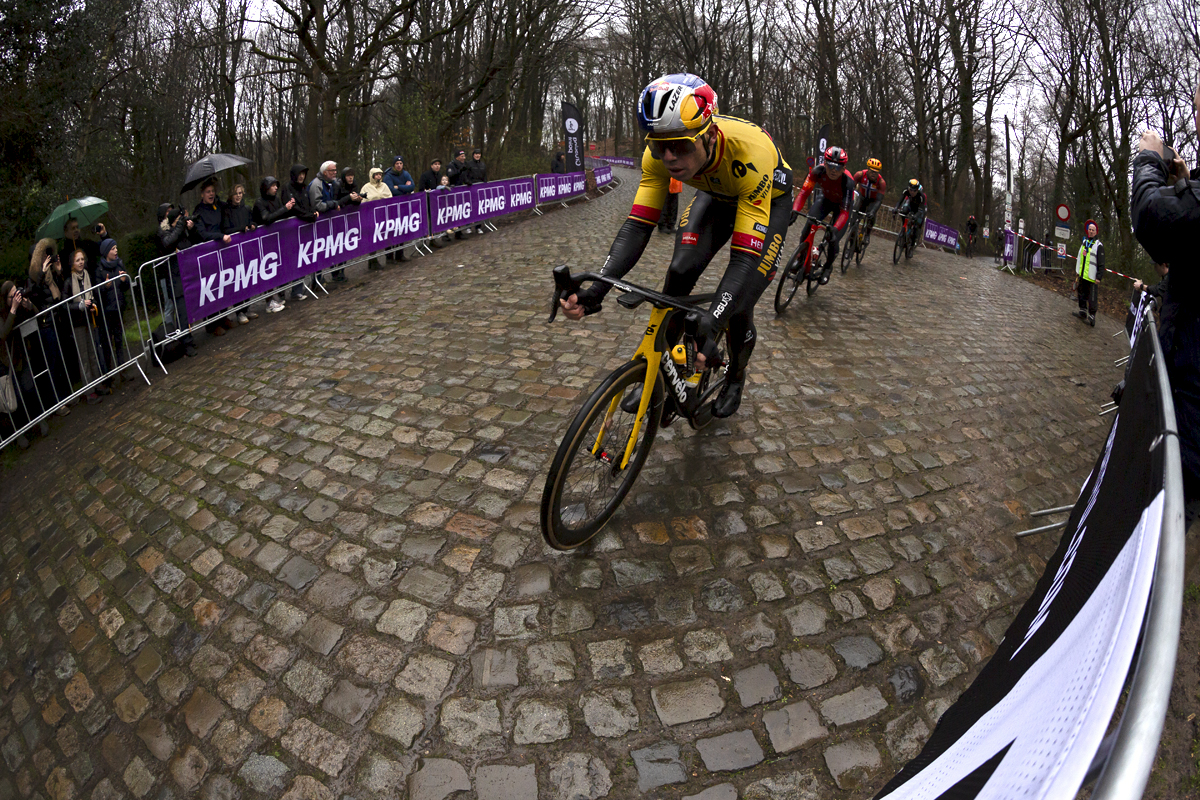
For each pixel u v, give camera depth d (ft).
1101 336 27.22
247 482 10.82
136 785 6.37
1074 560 4.33
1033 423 13.94
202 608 8.29
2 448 15.44
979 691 4.20
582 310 8.18
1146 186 6.50
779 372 14.92
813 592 8.05
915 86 83.76
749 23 110.11
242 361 16.74
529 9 62.18
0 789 6.85
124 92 50.62
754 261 8.03
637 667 6.97
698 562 8.47
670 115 7.14
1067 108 74.43
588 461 8.07
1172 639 1.82
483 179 37.04
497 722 6.43
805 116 116.98
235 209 20.68
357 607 7.92
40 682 7.88
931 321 22.15
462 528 9.16
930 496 10.38
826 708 6.58
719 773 5.95
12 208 33.01
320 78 49.24
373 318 19.22
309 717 6.66
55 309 16.61
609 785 5.84
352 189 25.52
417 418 12.44
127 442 13.41
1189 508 6.75
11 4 31.96
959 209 99.60
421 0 60.80
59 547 10.39
